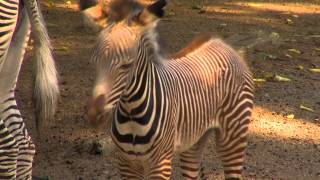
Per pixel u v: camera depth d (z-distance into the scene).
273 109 15.77
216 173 12.42
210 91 9.89
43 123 10.95
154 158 8.94
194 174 10.64
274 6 26.39
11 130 10.38
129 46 8.01
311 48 20.97
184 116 9.43
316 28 23.36
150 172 9.05
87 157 12.94
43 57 10.55
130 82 8.33
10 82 10.36
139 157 8.89
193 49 10.19
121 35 8.02
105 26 8.22
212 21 23.20
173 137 9.19
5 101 10.34
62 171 12.29
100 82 7.91
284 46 20.92
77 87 16.36
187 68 9.71
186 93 9.47
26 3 10.36
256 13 24.97
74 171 12.31
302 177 12.45
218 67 10.09
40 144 13.36
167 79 9.13
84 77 17.06
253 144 13.83
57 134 13.83
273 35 20.69
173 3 25.61
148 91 8.69
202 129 9.90
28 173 10.55
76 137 13.71
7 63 10.28
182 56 10.02
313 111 15.80
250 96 10.54
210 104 9.91
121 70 7.98
